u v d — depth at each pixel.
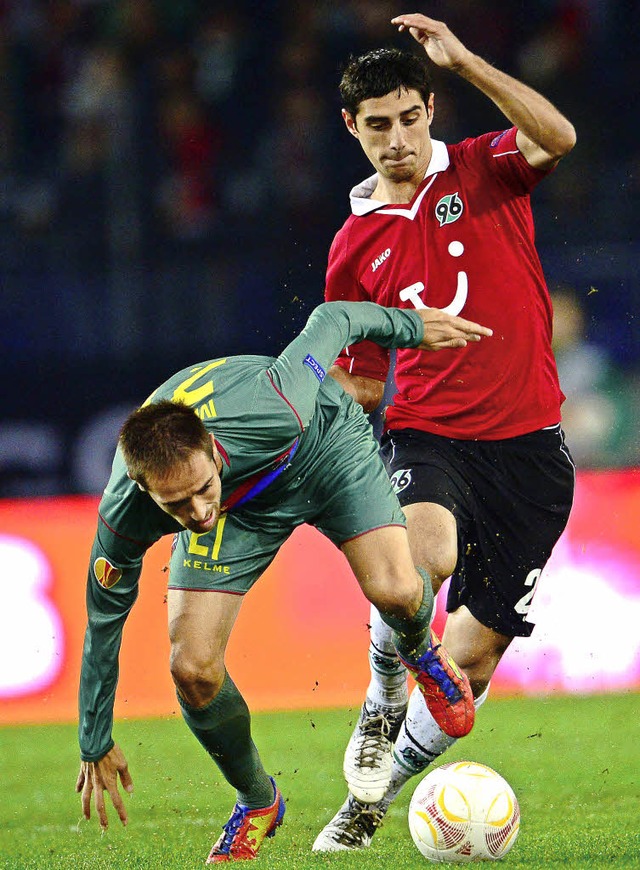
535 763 23.08
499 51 51.12
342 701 32.19
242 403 13.31
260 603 32.47
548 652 32.06
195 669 14.07
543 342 17.48
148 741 27.50
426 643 14.72
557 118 16.34
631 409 39.28
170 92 50.34
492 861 14.34
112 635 14.26
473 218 17.22
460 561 17.39
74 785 23.08
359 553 14.38
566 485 17.62
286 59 50.91
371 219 17.83
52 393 41.56
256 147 49.88
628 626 32.22
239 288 42.91
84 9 51.41
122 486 13.37
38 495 40.66
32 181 48.72
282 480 14.15
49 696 32.00
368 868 14.05
